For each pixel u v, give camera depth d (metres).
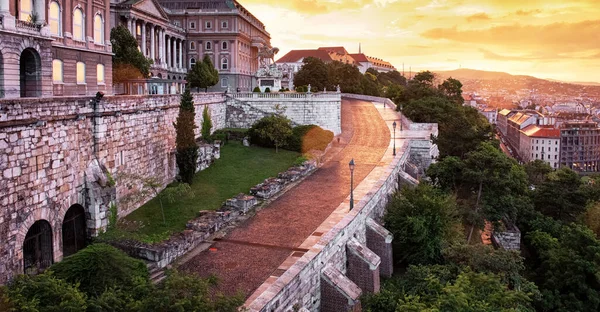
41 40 35.91
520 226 54.53
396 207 38.56
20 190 23.78
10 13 34.25
